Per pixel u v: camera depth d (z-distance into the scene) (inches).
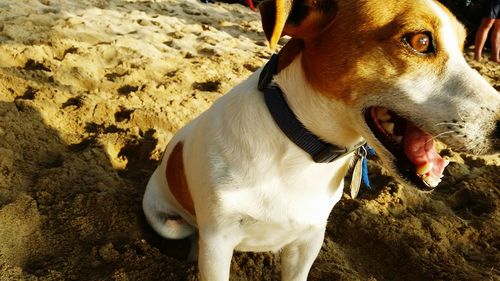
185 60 32.8
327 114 11.8
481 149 10.7
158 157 22.2
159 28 39.0
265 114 12.4
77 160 20.4
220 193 12.9
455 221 20.2
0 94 24.2
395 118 11.6
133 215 18.3
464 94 10.7
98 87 27.0
